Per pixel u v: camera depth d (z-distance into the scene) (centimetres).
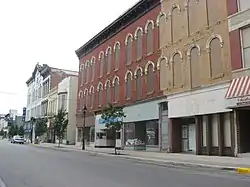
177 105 2669
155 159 2078
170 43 2841
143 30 3306
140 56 3328
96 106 4353
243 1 2100
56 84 6988
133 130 3391
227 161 1820
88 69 4762
